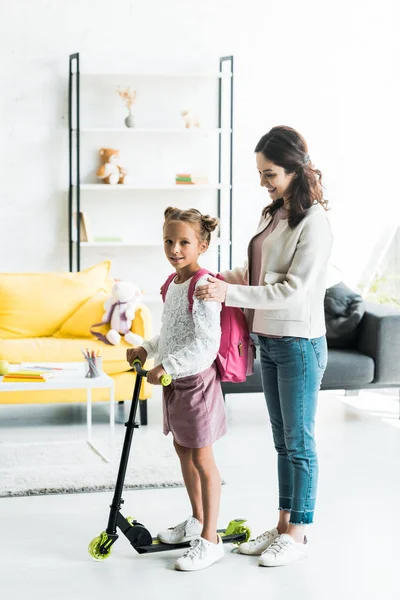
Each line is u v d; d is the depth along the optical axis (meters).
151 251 7.39
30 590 3.12
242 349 3.35
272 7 7.30
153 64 7.20
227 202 7.46
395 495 4.21
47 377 4.73
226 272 3.62
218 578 3.23
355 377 5.71
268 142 3.21
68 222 7.18
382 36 7.45
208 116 7.36
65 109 7.10
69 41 7.05
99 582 3.19
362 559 3.42
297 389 3.26
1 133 7.03
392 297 7.59
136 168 7.31
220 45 7.27
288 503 3.45
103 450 4.93
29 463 4.67
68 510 3.99
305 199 3.22
